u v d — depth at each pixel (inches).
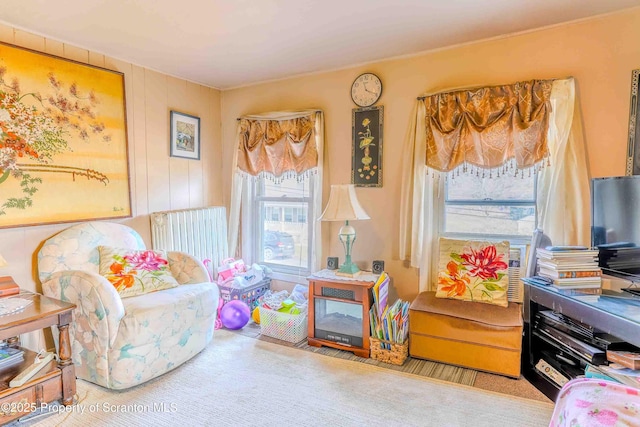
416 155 112.3
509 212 107.9
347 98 126.6
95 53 110.3
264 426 71.2
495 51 103.4
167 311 89.7
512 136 98.7
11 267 92.4
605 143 91.5
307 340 111.2
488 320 89.7
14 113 91.7
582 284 81.7
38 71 96.3
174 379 89.1
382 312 100.2
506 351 88.3
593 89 92.4
